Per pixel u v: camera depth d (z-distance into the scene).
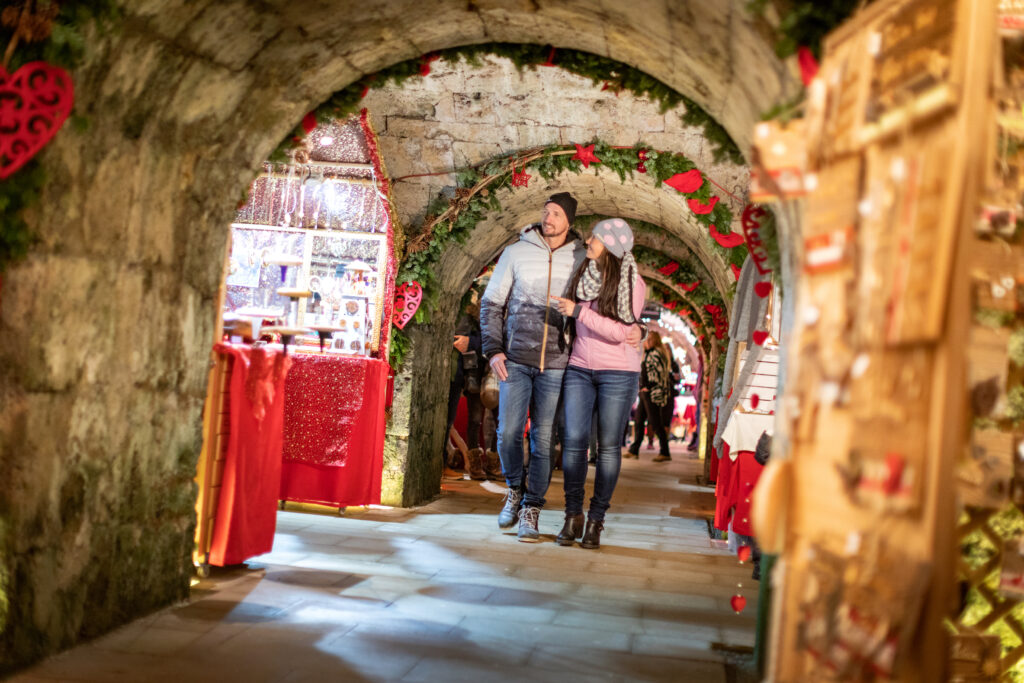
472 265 9.37
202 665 3.23
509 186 7.82
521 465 6.77
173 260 3.89
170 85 3.49
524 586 4.86
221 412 4.55
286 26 3.78
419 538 6.16
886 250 1.78
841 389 1.90
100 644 3.41
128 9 3.01
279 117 4.39
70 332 3.26
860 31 1.99
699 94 3.98
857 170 1.93
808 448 2.03
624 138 7.20
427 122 7.22
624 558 5.89
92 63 3.03
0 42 2.74
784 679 2.04
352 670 3.27
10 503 3.03
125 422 3.64
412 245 7.49
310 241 7.13
